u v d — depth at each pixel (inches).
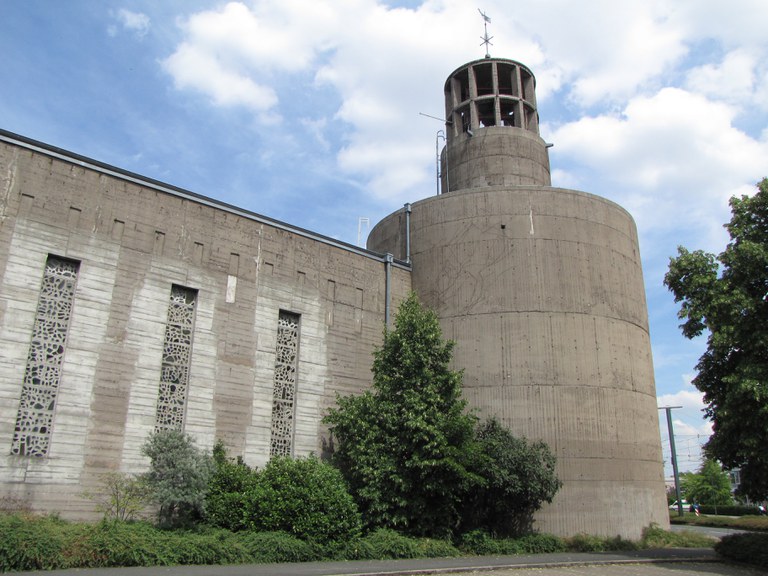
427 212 1082.1
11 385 635.5
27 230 677.9
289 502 677.3
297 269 912.3
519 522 878.4
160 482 643.5
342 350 936.3
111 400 700.7
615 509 904.3
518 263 992.9
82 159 735.1
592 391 943.7
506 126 1253.1
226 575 503.8
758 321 735.1
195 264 807.1
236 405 803.4
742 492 746.2
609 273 1022.4
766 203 768.9
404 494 770.2
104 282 723.4
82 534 544.7
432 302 1027.9
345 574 539.5
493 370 949.8
